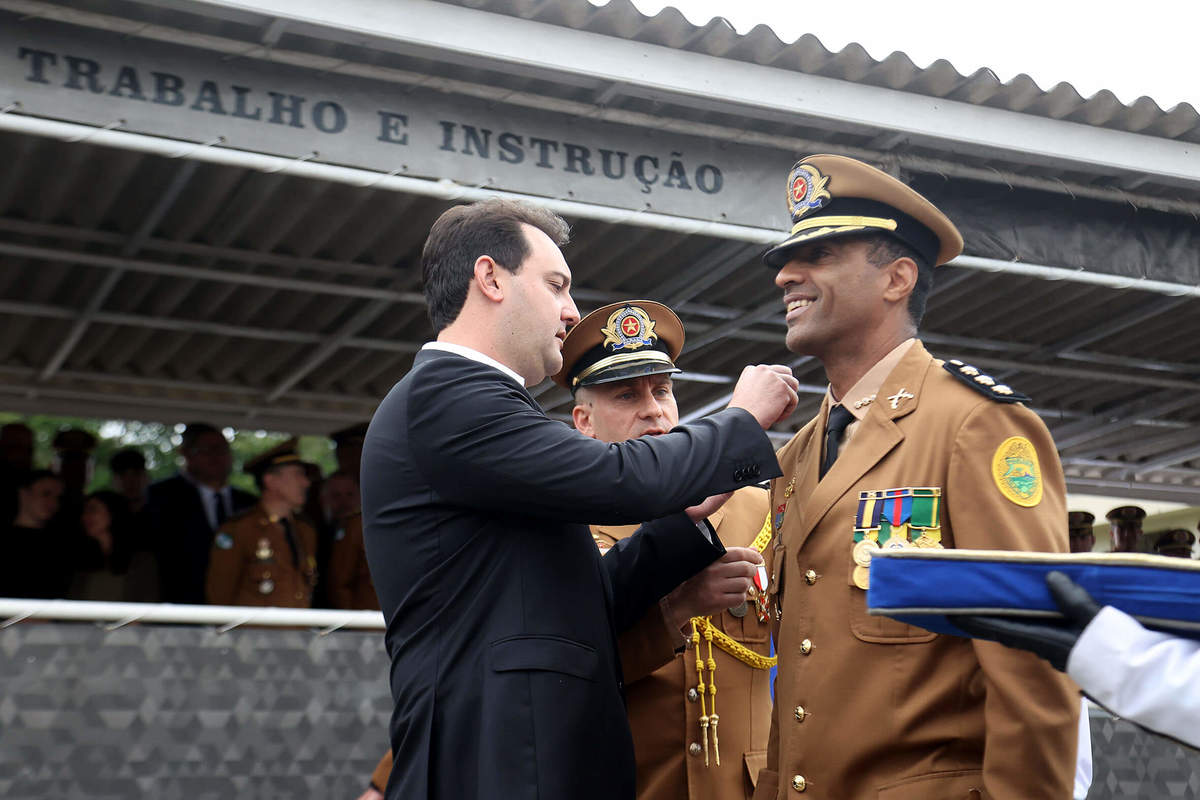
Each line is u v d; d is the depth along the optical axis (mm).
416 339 6895
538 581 2211
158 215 5102
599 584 2326
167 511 5777
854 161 2469
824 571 2363
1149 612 1723
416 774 2168
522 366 2406
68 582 5312
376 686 3850
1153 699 1656
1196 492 10859
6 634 3475
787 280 2518
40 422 14836
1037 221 5504
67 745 3480
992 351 7398
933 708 2205
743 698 3072
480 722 2141
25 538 5250
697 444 2275
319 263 5699
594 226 5363
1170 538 8555
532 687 2129
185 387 7555
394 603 2281
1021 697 2064
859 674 2273
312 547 5574
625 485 2178
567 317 2443
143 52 4059
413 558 2244
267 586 5320
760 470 2330
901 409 2369
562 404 7895
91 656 3551
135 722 3562
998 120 5172
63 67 3947
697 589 2715
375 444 2328
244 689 3701
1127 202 5645
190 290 6125
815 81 4840
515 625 2172
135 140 3996
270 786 3678
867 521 2311
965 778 2176
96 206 5105
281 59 4191
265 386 7672
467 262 2410
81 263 5688
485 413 2213
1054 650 1748
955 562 1793
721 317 6520
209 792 3609
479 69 4457
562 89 4617
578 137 4680
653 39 4547
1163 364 7652
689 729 2975
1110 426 8797
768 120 4938
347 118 4309
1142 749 4293
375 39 4148
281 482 5461
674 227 4781
